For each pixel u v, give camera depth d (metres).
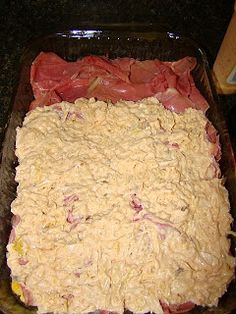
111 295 0.26
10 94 0.36
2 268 0.27
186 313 0.26
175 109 0.33
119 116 0.31
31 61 0.34
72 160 0.29
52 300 0.26
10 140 0.30
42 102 0.33
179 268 0.27
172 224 0.27
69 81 0.34
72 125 0.31
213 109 0.32
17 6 0.41
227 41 0.35
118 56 0.36
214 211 0.28
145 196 0.28
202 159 0.30
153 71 0.35
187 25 0.41
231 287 0.27
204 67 0.34
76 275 0.26
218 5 0.41
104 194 0.28
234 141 0.34
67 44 0.35
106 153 0.29
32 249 0.27
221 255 0.27
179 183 0.28
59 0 0.41
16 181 0.29
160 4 0.41
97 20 0.40
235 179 0.29
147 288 0.26
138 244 0.26
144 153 0.29
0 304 0.25
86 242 0.26
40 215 0.27
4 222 0.28
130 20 0.41
